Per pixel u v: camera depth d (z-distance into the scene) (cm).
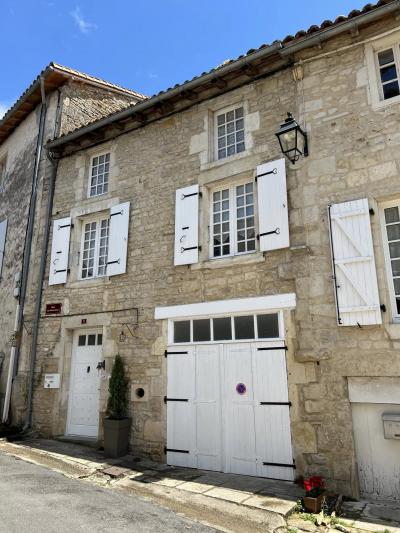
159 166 686
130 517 347
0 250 933
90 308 697
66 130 861
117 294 671
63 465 521
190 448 537
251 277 541
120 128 752
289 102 570
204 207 617
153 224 664
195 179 637
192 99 670
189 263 596
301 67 561
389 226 479
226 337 547
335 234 482
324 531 340
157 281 630
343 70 530
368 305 444
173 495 418
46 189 840
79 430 682
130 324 641
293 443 468
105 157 794
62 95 875
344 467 432
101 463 536
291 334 493
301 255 505
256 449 491
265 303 517
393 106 485
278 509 377
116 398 607
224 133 650
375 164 481
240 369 524
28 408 719
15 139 1020
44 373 723
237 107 637
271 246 526
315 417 458
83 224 779
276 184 542
